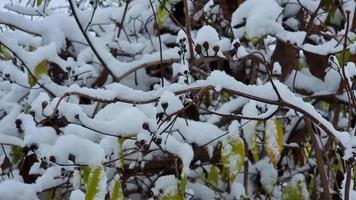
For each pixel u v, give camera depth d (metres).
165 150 1.53
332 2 1.82
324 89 1.82
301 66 1.91
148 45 2.00
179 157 1.53
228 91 1.42
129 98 1.47
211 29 1.45
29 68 1.75
